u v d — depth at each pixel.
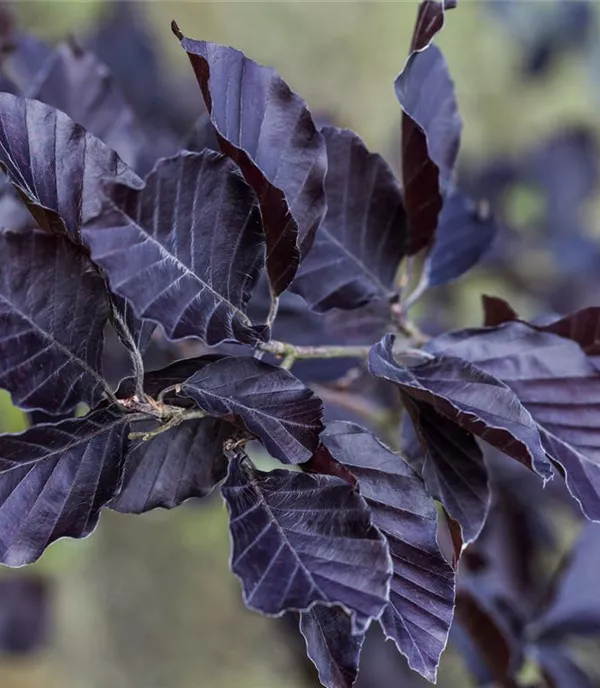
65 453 0.68
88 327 0.68
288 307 0.89
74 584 1.67
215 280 0.68
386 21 2.20
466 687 1.33
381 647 1.14
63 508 0.68
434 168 0.76
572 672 0.91
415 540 0.70
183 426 0.72
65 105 0.90
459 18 2.10
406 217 0.79
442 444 0.73
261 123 0.71
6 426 1.16
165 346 0.94
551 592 0.92
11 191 0.86
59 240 0.66
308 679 1.34
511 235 1.47
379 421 0.90
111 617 1.66
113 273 0.65
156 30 1.69
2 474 0.68
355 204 0.78
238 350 0.85
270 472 0.68
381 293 0.80
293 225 0.69
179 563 1.71
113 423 0.69
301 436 0.69
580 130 1.61
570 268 1.47
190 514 1.74
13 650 1.44
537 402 0.75
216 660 1.61
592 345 0.77
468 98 2.06
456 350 0.76
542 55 2.02
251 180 0.68
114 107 0.92
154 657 1.63
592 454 0.74
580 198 1.52
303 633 0.68
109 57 1.26
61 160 0.68
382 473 0.71
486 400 0.71
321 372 0.92
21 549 0.68
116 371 1.03
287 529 0.67
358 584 0.65
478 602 0.87
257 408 0.69
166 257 0.67
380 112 2.11
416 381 0.70
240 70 0.70
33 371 0.67
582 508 0.72
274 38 2.08
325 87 2.10
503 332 0.76
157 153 0.96
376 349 0.70
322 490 0.67
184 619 1.66
